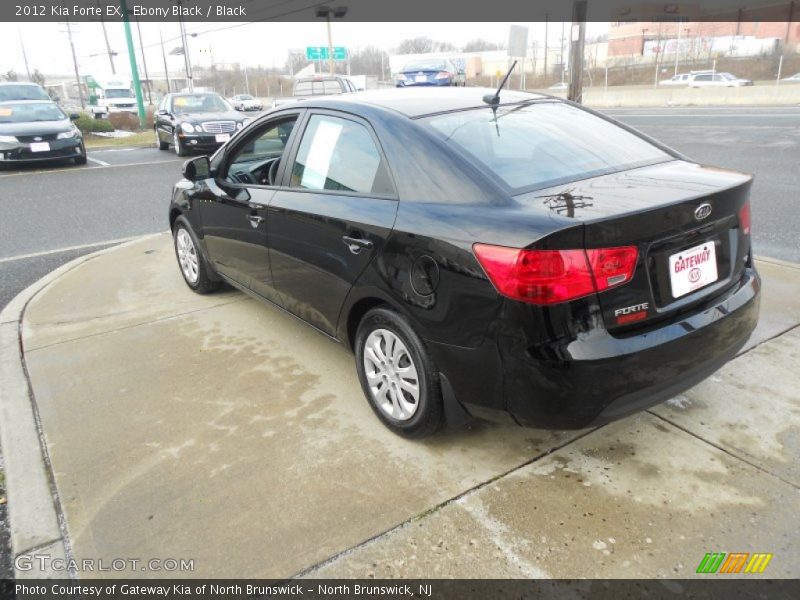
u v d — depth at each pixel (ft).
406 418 9.34
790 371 10.92
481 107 10.29
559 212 7.39
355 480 8.66
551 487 8.38
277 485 8.61
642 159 9.70
